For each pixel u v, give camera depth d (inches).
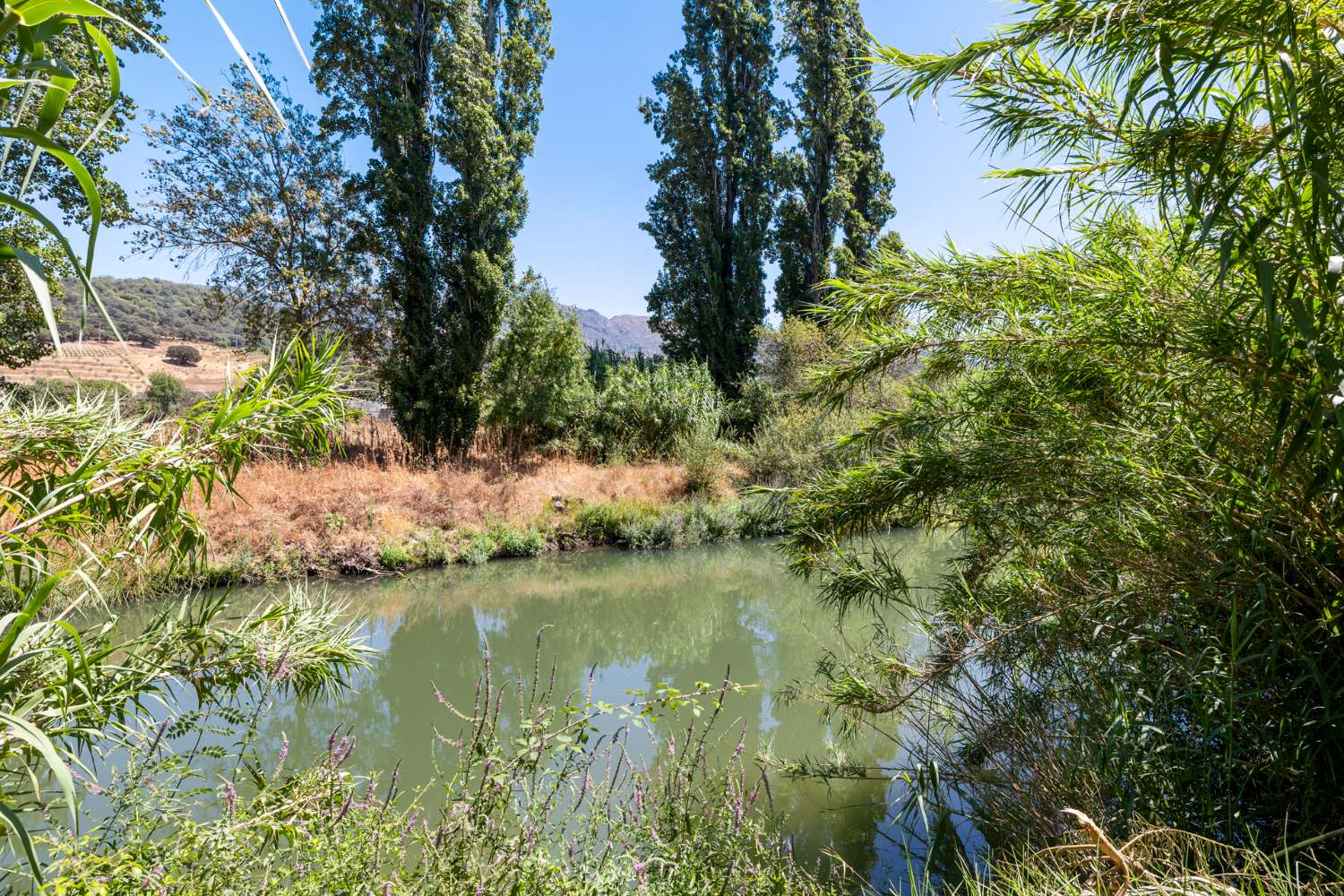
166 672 94.7
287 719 218.5
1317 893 70.2
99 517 84.6
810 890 104.7
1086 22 77.2
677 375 792.3
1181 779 92.4
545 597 401.1
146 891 72.7
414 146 657.0
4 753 67.7
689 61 920.9
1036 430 124.8
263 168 673.6
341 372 96.0
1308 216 69.4
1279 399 80.4
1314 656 87.0
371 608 365.7
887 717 206.1
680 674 271.9
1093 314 103.1
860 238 904.9
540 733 97.3
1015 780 115.0
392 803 93.8
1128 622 105.0
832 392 147.3
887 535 432.5
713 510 587.8
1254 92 68.2
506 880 85.0
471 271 666.2
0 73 27.4
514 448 719.1
